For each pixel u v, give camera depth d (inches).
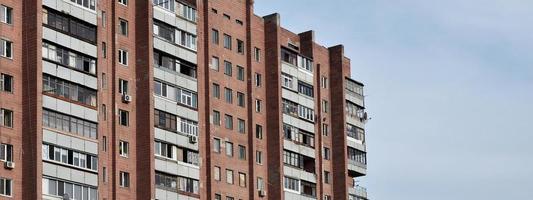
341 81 5290.4
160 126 4323.3
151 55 4320.9
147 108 4271.7
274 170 4835.1
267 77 4933.6
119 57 4256.9
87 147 3998.5
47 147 3843.5
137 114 4288.9
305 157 5039.4
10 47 3868.1
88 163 3996.1
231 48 4778.5
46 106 3863.2
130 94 4276.6
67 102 3949.3
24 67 3878.0
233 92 4746.6
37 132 3809.1
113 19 4242.1
